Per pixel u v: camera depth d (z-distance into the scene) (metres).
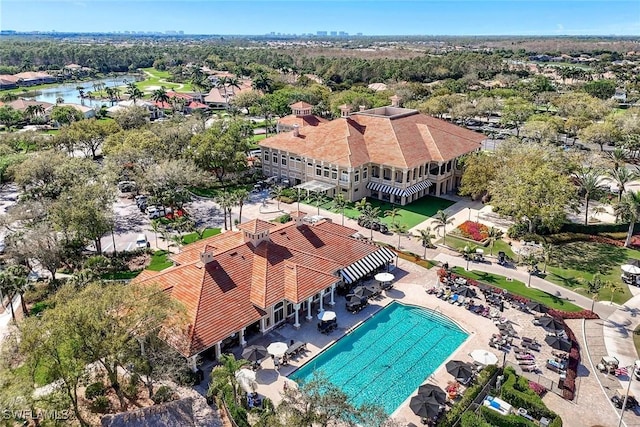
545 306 55.31
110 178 82.38
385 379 46.25
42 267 64.38
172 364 41.25
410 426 39.62
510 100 172.12
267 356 48.78
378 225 80.31
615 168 90.62
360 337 52.81
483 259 70.25
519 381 43.06
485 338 51.72
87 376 40.56
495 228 79.62
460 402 41.34
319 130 102.38
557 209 70.62
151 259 69.19
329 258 61.28
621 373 45.41
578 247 74.69
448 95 178.50
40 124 175.50
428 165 96.62
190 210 89.94
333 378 46.31
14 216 69.19
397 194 91.31
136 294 41.56
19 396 34.31
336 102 168.00
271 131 163.62
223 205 76.94
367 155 94.62
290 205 92.69
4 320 53.47
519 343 50.66
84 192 68.44
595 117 155.38
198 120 134.38
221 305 49.22
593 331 52.72
